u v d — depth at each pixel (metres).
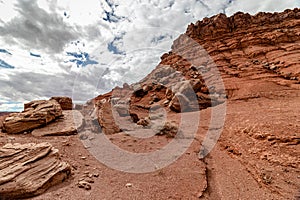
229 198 5.24
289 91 17.77
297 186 5.13
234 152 8.09
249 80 23.38
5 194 4.20
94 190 5.04
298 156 6.18
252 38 33.56
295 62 22.86
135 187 5.39
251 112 12.30
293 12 36.94
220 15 42.09
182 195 5.14
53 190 4.78
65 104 20.16
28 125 10.84
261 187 5.61
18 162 5.12
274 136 7.46
